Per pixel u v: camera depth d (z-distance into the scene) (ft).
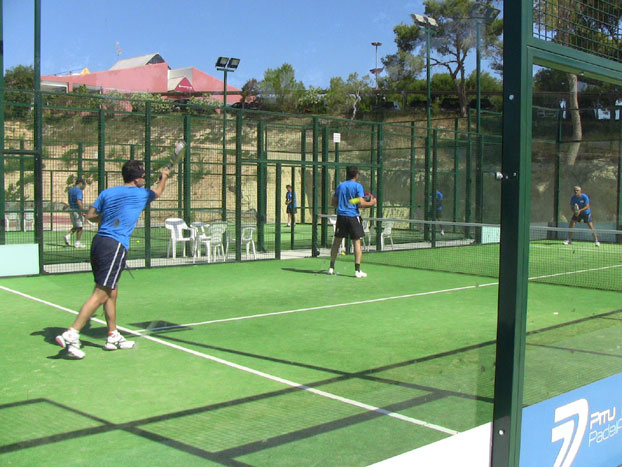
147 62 136.46
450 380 15.05
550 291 29.76
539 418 8.29
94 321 22.49
